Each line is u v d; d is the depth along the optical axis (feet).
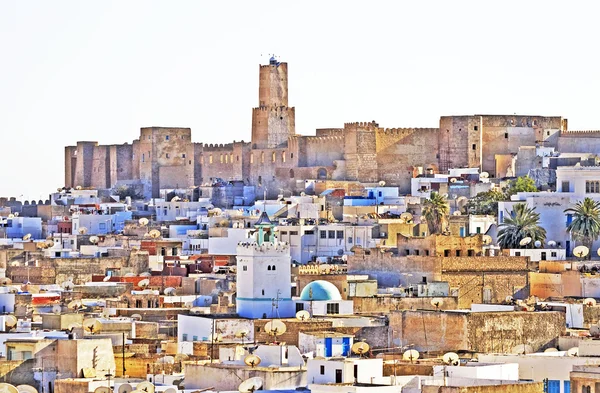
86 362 561.43
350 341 613.11
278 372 513.04
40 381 556.51
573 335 628.28
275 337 641.40
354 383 499.51
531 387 477.36
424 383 485.15
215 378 526.16
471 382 490.08
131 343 613.52
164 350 610.65
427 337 625.41
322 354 593.83
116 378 542.98
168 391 510.17
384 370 522.47
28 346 561.02
